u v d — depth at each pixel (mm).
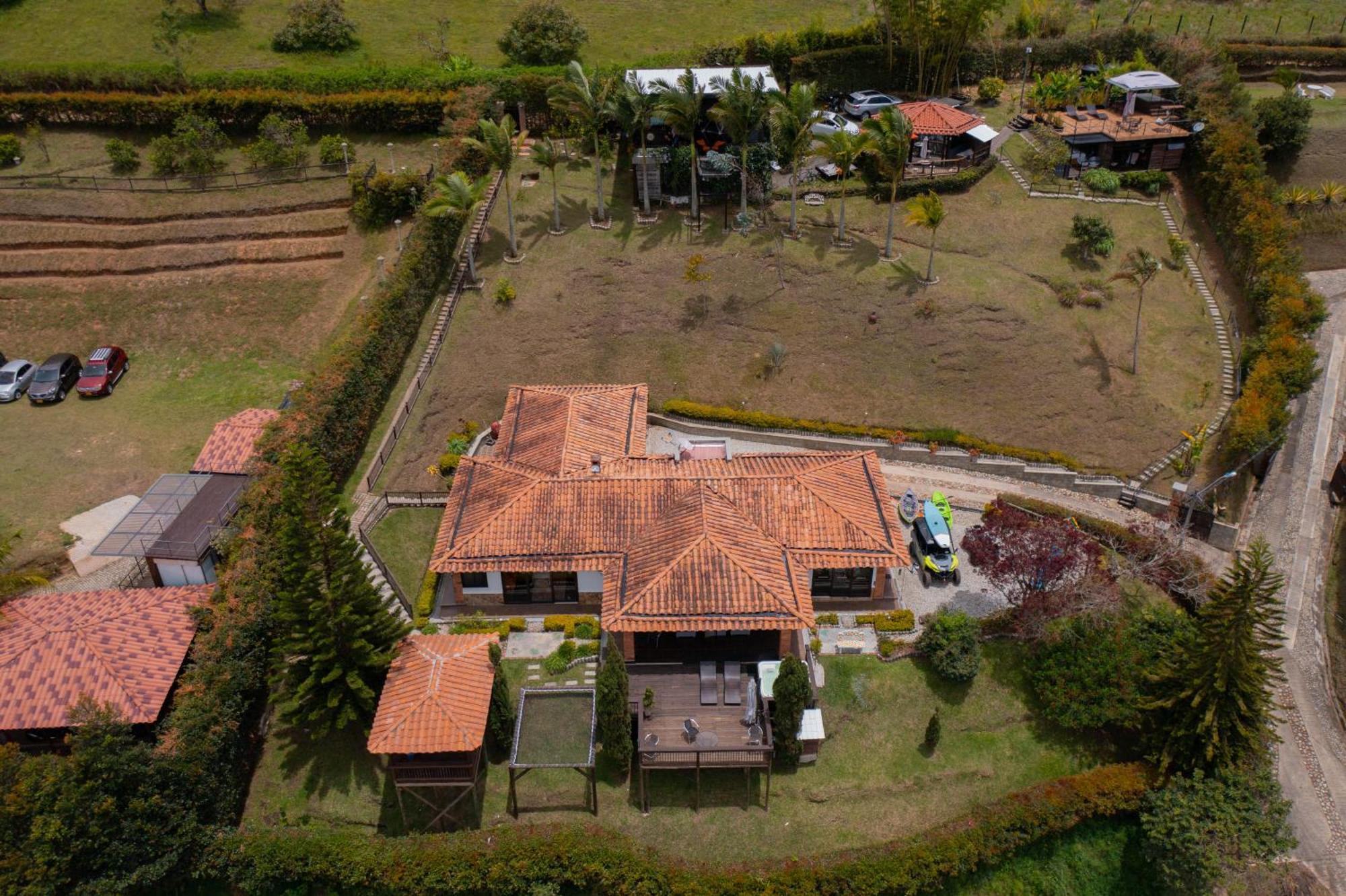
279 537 37844
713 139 69938
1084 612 41969
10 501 50500
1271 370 56250
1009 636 43781
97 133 73625
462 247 65562
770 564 41969
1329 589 52156
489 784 39156
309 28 81625
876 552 43500
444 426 55719
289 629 39781
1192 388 58594
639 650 41750
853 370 58438
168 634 40594
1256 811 36938
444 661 38344
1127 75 75812
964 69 83562
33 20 85250
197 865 35625
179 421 55750
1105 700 40125
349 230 66625
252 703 39750
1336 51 86188
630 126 64438
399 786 36906
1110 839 39031
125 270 64250
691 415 56344
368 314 55469
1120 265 65562
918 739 41000
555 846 35500
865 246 65250
